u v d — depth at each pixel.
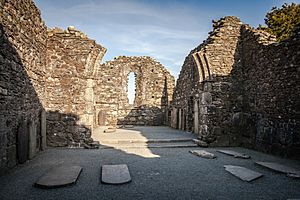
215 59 10.07
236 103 9.95
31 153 6.76
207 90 9.84
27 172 5.40
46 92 8.74
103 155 7.50
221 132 9.73
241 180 5.09
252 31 9.59
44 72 8.56
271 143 8.11
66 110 8.84
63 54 9.00
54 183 4.52
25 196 4.01
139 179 5.08
